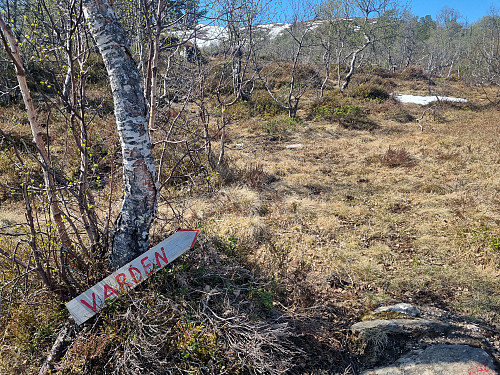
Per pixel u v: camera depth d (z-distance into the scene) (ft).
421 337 10.06
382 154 30.01
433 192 21.75
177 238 10.54
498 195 20.54
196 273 10.93
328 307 11.69
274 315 10.60
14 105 32.09
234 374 8.59
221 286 11.00
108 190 14.46
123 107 9.33
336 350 10.13
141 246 10.21
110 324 9.04
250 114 45.39
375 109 49.60
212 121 38.86
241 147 32.83
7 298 9.58
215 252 12.00
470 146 30.40
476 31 139.74
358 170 26.43
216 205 19.08
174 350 8.81
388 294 12.67
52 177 9.68
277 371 8.61
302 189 22.66
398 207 19.95
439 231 16.98
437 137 34.63
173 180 21.08
